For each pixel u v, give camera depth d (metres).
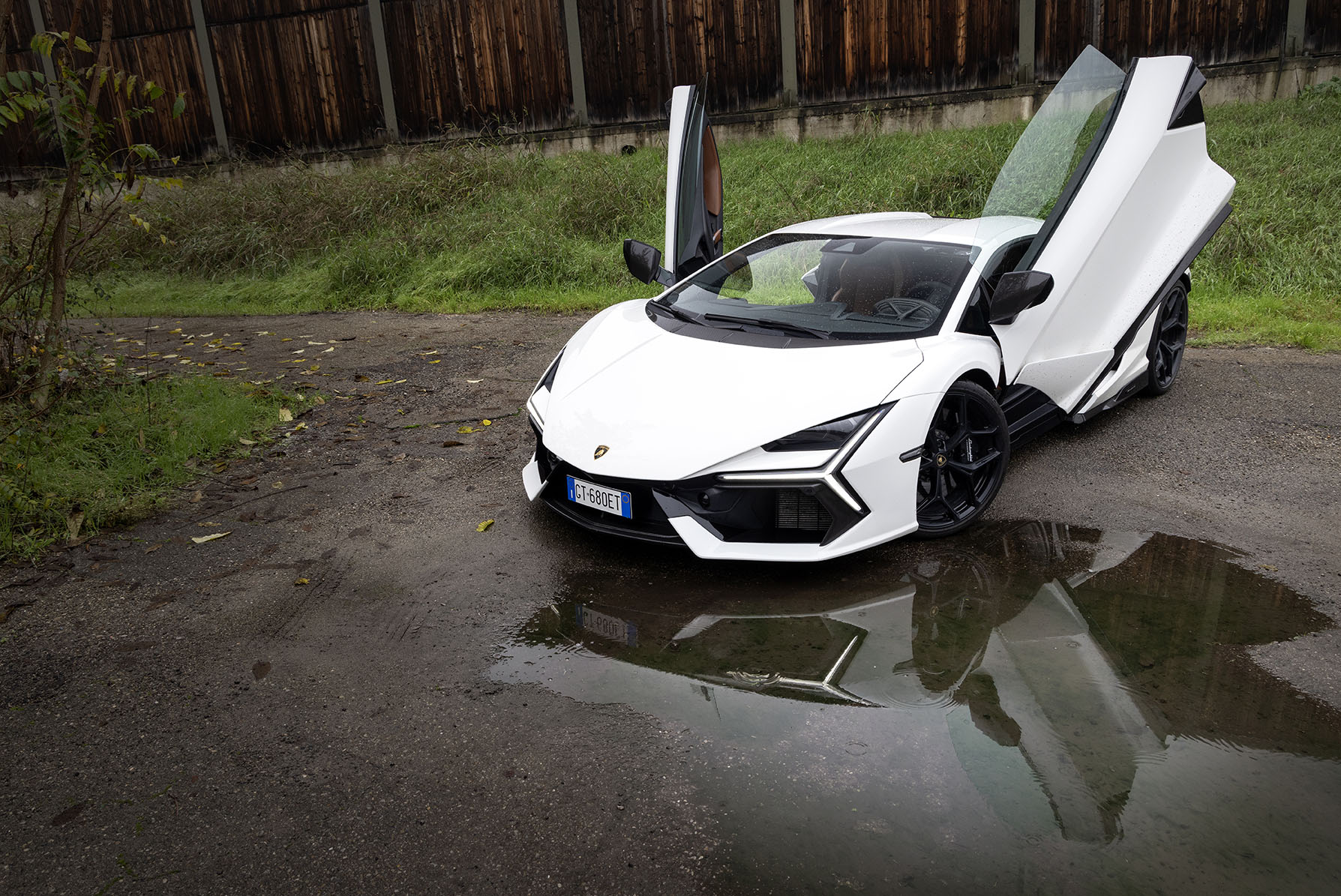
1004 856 1.76
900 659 2.49
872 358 3.15
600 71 11.80
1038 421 3.91
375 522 3.51
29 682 2.44
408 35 12.10
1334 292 6.77
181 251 9.97
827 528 2.94
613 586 2.95
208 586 2.99
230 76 12.68
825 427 2.89
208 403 4.70
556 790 1.98
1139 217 4.02
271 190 10.73
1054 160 3.87
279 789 2.01
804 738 2.14
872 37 11.00
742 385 3.10
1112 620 2.68
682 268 4.80
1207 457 4.01
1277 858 1.75
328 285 8.83
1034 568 3.03
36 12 12.83
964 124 10.93
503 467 4.07
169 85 12.80
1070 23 10.39
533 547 3.25
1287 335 5.89
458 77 12.19
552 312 7.80
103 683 2.43
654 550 3.21
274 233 10.03
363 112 12.54
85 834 1.88
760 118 11.60
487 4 11.79
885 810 1.90
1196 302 6.71
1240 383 5.05
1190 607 2.74
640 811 1.91
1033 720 2.20
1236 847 1.78
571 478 3.14
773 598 2.85
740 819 1.88
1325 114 9.39
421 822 1.89
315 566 3.13
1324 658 2.45
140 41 12.73
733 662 2.49
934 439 3.22
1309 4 9.85
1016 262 3.84
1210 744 2.10
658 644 2.59
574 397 3.33
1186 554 3.10
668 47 11.56
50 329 4.30
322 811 1.93
